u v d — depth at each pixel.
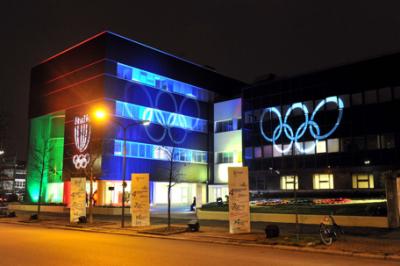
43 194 61.94
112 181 52.00
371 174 44.66
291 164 51.22
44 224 32.28
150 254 15.66
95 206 42.94
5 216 40.19
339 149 47.34
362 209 26.17
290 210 29.33
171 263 13.45
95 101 53.06
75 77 56.88
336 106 48.25
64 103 58.12
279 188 51.94
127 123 53.91
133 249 17.23
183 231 24.27
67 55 58.84
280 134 52.81
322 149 48.72
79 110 55.34
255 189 54.12
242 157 56.50
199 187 62.94
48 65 62.19
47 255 15.20
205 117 65.38
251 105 56.56
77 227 28.97
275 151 53.03
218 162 64.56
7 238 21.78
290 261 14.05
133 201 28.22
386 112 44.53
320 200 37.66
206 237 21.86
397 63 44.41
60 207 48.25
